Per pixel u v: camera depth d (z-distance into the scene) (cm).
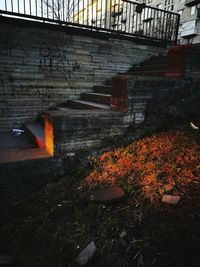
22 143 436
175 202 243
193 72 482
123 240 222
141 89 416
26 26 496
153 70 583
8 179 320
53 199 315
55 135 342
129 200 277
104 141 394
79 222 261
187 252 186
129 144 416
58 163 354
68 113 361
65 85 575
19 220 290
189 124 434
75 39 562
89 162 384
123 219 248
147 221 234
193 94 486
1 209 319
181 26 2078
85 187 325
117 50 638
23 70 514
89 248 219
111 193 289
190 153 332
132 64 677
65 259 220
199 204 233
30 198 332
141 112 426
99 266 204
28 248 242
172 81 452
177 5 2095
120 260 204
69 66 570
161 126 452
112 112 396
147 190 282
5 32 477
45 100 558
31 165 333
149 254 198
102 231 239
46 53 532
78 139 366
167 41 728
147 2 2439
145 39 685
